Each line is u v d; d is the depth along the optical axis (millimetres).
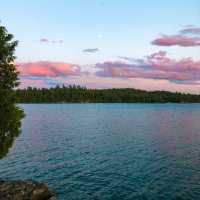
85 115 158000
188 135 77438
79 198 30438
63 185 34500
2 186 25781
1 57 27516
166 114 170375
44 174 38969
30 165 43719
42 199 25234
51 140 68125
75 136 75125
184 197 30641
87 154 52062
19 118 27938
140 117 146125
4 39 27562
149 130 88875
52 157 49438
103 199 30188
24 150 55438
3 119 26938
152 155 51156
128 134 79125
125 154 52062
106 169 41562
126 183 35125
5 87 27812
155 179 36750
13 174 38875
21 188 25391
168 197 30594
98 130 88562
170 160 47156
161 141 66938
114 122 117312
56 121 120188
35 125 102875
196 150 55844
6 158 48188
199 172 39938
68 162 45844
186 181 35938
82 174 39000
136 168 42094
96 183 35250
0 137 27031
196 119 134625
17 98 28109
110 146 60312
